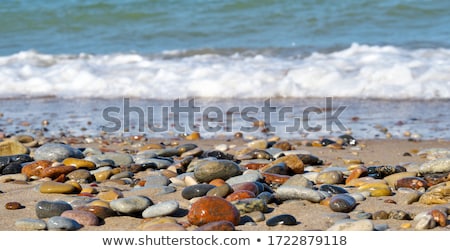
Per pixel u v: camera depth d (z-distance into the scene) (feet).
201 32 12.28
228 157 6.20
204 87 9.02
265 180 5.45
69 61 10.75
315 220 4.77
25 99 9.25
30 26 13.16
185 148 6.43
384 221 4.75
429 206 4.98
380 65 9.36
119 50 11.53
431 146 6.75
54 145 6.13
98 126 7.75
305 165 6.10
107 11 13.34
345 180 5.56
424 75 8.92
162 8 13.26
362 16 12.44
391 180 5.46
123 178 5.65
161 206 4.83
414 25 12.01
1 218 4.88
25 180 5.64
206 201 4.71
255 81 9.04
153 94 9.09
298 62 9.94
